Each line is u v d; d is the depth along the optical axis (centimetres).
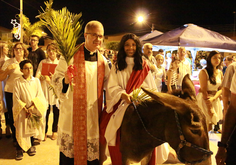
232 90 231
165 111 217
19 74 485
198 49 1013
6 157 443
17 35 847
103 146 292
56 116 539
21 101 431
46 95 537
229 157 234
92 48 282
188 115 190
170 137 210
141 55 271
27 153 461
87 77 278
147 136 236
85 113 272
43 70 448
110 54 756
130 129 242
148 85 277
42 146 500
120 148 252
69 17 260
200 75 496
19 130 428
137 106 243
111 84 270
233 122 231
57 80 269
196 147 188
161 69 665
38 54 591
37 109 443
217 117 511
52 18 256
